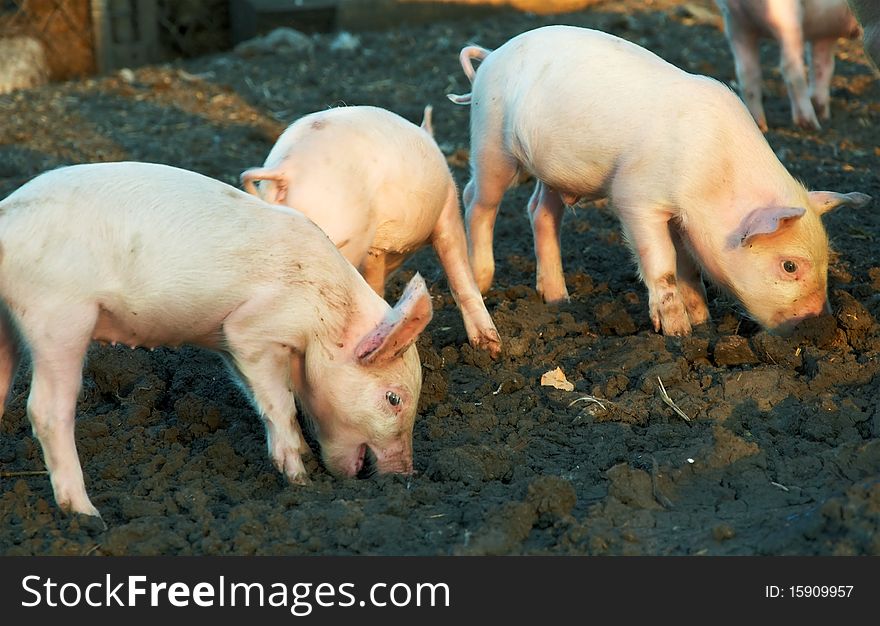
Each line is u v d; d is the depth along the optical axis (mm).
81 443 6504
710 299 8898
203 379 7422
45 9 16047
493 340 7941
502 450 6344
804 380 7098
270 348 5941
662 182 7598
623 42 8188
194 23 17062
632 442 6516
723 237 7551
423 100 14242
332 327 6035
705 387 7152
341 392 6086
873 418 6422
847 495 5230
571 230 10570
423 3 17484
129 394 7301
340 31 17250
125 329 5879
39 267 5477
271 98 14438
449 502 5891
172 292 5734
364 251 7258
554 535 5516
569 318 8336
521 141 8203
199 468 6320
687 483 5934
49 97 14398
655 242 7742
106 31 16203
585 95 7852
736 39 12695
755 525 5461
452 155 12375
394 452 6219
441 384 7242
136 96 14508
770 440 6387
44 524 5676
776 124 13062
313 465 6426
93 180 5750
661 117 7602
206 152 12547
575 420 6836
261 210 6043
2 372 5832
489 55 8695
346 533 5543
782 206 7438
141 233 5695
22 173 11836
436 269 9758
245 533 5547
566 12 18000
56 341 5500
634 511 5637
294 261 5945
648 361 7480
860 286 8430
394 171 7328
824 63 13164
